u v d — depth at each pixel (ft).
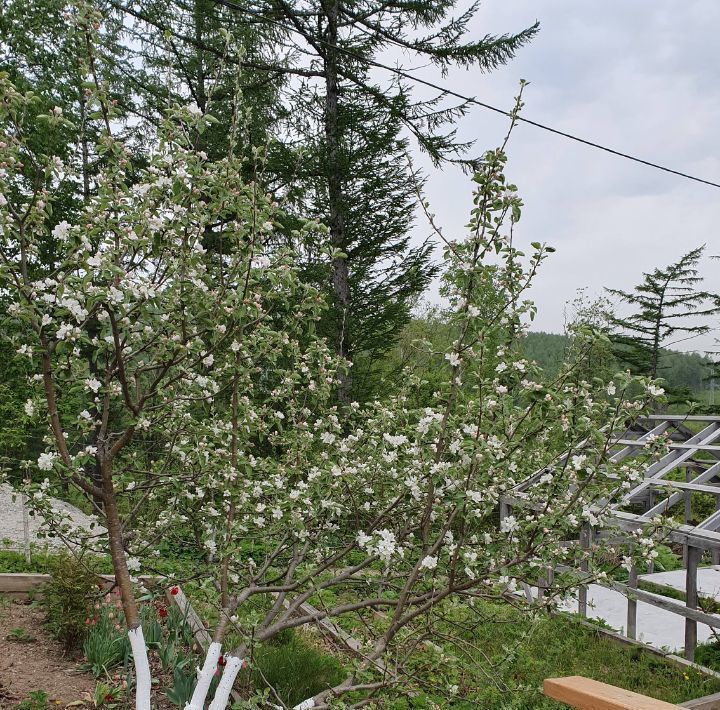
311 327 12.36
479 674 12.78
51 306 10.24
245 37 39.50
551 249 11.14
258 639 11.62
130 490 13.08
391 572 13.20
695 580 17.13
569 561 14.03
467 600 15.38
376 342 38.50
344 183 38.68
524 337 11.84
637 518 19.38
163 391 12.80
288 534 14.35
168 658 13.42
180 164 10.77
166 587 15.20
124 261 11.46
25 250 10.32
